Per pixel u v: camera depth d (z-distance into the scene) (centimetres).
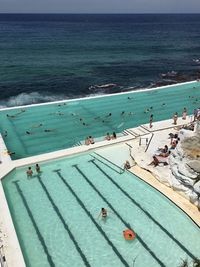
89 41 8712
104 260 1194
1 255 1161
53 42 8319
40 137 2261
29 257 1209
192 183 1470
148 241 1280
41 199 1539
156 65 5556
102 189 1620
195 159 1495
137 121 2558
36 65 5291
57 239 1291
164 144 2009
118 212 1447
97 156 1958
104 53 6744
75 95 3700
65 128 2412
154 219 1404
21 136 2273
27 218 1409
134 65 5519
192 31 12631
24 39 8919
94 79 4447
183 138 1662
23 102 3394
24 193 1589
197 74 4866
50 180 1706
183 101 3031
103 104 2923
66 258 1204
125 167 1792
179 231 1333
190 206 1468
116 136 2206
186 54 6819
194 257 1204
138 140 2120
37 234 1318
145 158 1856
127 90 3947
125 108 2834
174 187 1572
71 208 1473
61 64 5441
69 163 1886
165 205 1496
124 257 1206
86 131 2370
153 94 3228
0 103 3341
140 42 8706
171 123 2358
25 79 4312
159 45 8169
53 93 3753
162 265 1170
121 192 1596
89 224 1372
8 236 1266
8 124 2467
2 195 1527
